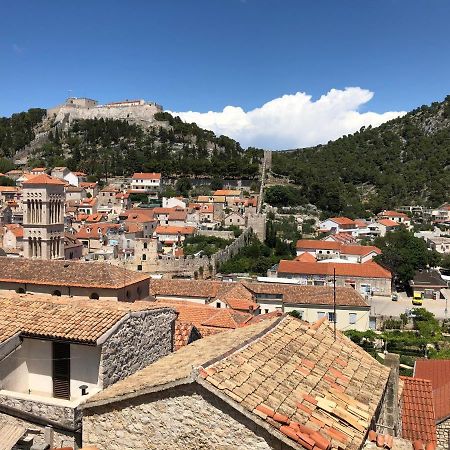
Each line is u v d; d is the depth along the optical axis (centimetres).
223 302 6950
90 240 13800
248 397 1231
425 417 2191
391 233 15450
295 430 1161
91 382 1731
